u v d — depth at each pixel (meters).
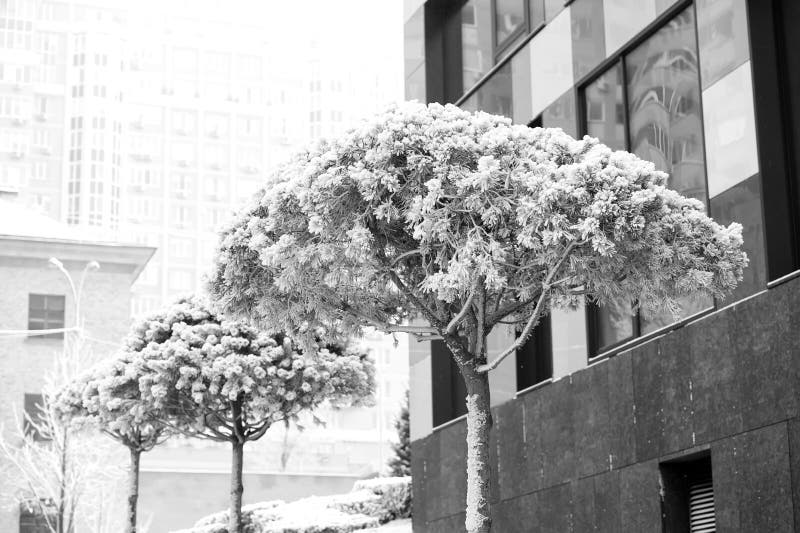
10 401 47.59
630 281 12.08
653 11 16.38
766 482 12.88
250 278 13.41
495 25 21.92
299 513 28.14
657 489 14.88
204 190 160.88
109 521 43.50
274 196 12.41
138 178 158.25
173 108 163.00
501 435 19.06
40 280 49.69
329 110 171.12
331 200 11.91
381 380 130.00
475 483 12.37
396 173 11.79
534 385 18.91
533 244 11.13
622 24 17.14
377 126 12.00
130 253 50.97
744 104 13.95
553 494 17.38
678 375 14.59
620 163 11.46
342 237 12.05
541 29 19.56
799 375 12.53
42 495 43.91
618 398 15.89
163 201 158.12
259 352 21.53
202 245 158.25
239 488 21.95
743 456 13.27
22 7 157.38
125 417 22.73
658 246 11.52
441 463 21.55
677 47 16.00
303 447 85.44
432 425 22.41
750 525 13.08
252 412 22.67
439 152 11.64
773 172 13.62
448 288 11.44
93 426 24.36
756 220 13.59
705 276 11.77
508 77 20.67
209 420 22.88
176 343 21.50
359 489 30.30
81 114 155.50
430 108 12.45
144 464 79.69
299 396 21.80
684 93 15.78
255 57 170.00
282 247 12.15
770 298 13.05
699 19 14.89
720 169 14.30
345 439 98.56
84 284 50.34
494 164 11.28
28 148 153.00
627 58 17.20
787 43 13.91
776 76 13.88
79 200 152.50
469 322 13.19
